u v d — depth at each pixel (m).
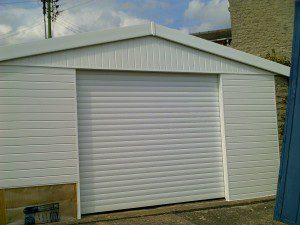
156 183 7.05
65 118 6.29
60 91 6.29
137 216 6.40
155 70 7.03
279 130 8.12
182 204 7.22
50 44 6.18
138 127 6.98
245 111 7.80
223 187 7.61
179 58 7.26
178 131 7.31
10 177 5.88
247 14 14.97
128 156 6.86
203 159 7.48
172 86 7.32
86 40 6.43
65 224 5.95
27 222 5.92
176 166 7.24
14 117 5.98
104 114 6.73
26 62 6.09
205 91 7.61
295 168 5.47
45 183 6.07
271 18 14.56
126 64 6.80
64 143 6.25
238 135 7.68
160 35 7.04
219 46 7.57
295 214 5.36
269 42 14.51
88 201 6.50
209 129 7.58
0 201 5.80
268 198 7.62
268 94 8.07
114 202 6.70
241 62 7.80
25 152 6.00
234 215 6.50
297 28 5.71
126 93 6.92
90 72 6.66
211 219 6.27
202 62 7.46
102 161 6.66
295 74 5.66
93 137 6.62
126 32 6.75
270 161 7.95
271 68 8.04
